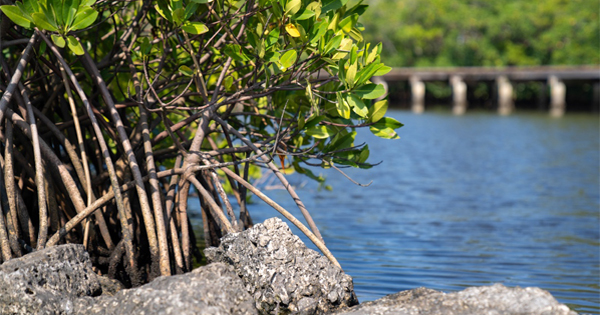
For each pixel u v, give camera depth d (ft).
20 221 19.21
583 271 25.26
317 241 18.76
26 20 17.31
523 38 187.21
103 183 21.75
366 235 32.09
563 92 159.02
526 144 82.17
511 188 48.98
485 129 104.47
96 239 20.71
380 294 21.65
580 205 41.39
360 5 20.44
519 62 184.55
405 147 81.61
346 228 33.88
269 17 18.35
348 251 28.37
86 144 23.29
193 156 19.86
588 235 32.35
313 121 19.71
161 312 13.38
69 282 15.46
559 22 179.52
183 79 24.17
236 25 20.81
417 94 163.32
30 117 18.28
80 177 20.15
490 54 186.39
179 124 20.40
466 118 129.59
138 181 18.66
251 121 25.17
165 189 25.03
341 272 17.07
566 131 98.89
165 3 19.60
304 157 22.29
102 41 24.47
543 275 24.61
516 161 66.13
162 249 18.31
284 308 16.28
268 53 18.62
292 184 49.83
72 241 20.29
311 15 18.24
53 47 18.30
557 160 66.28
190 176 19.58
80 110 22.49
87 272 16.24
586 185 49.83
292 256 16.63
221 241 17.38
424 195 45.88
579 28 180.34
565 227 34.40
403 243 30.22
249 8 19.42
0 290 14.57
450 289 22.39
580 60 177.47
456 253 28.19
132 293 14.07
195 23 18.38
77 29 17.43
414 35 191.52
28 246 18.89
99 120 21.27
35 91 22.65
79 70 22.11
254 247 16.70
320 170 58.95
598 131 98.02
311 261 16.71
